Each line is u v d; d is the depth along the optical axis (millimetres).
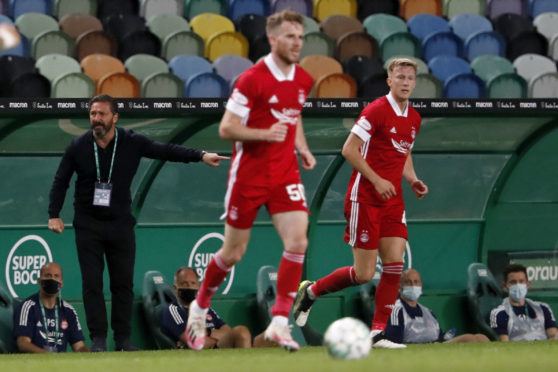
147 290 33438
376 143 25734
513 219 38781
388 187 24891
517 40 48156
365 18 50312
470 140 36688
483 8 52250
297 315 28531
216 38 44469
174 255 35656
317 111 31234
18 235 34000
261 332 35312
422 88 41812
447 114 33281
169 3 47562
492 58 45844
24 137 32500
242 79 19312
